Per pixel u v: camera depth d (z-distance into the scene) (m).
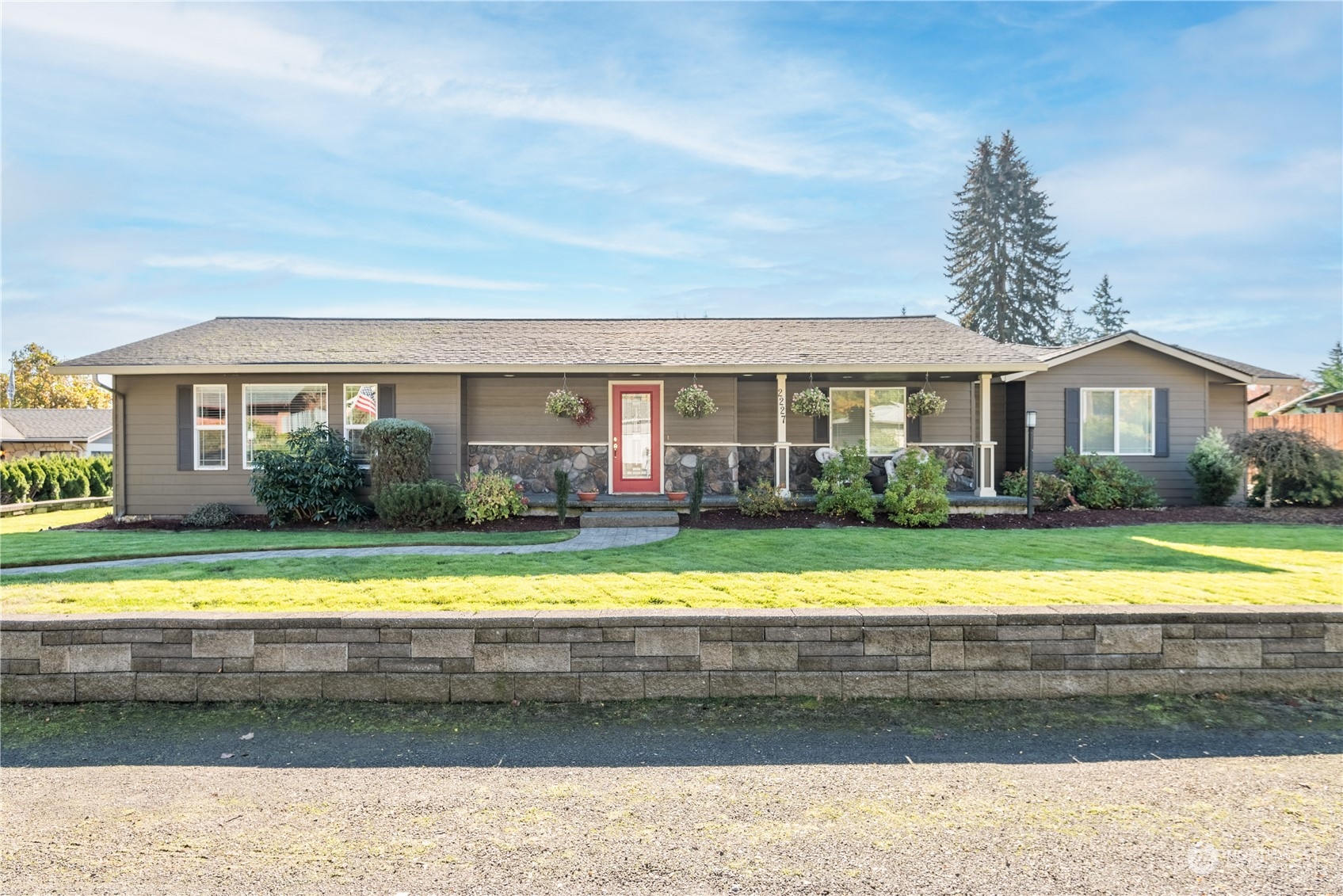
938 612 4.67
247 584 6.34
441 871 2.73
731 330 15.34
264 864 2.79
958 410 14.86
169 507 13.10
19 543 9.91
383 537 10.34
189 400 13.06
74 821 3.18
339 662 4.70
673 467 13.48
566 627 4.66
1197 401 14.59
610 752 3.92
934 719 4.36
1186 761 3.76
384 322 15.98
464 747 4.00
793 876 2.67
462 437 13.25
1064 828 3.03
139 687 4.72
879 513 12.05
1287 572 6.73
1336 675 4.70
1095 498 13.22
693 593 5.84
